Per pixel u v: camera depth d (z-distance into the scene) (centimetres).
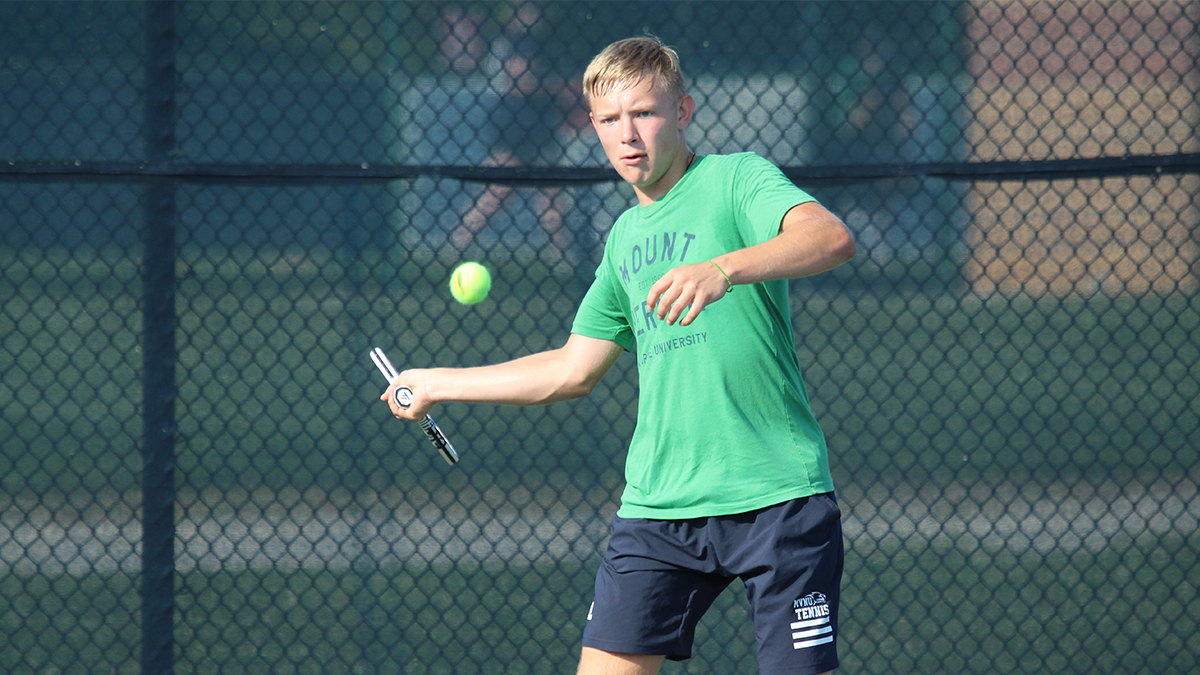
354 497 1584
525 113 2331
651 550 806
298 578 1633
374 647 1420
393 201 1681
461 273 1084
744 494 774
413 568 1697
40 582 1586
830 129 1633
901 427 2875
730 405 778
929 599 1587
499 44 2292
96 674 1330
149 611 1095
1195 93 1348
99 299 3012
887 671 1347
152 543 1094
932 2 1611
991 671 1327
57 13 1330
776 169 785
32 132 1285
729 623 1398
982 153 2642
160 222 1072
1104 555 1747
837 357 3538
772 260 674
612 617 814
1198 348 1484
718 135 2766
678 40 1923
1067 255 3112
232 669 1335
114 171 1062
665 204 809
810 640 755
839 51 2078
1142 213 2823
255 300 2905
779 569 758
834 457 2602
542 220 1686
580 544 1839
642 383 826
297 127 1390
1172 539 1816
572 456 2569
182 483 1256
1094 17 2331
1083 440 1535
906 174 1091
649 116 777
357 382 2652
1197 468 2312
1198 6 1340
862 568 1709
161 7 1076
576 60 2309
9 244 1377
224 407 2683
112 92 1288
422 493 2189
